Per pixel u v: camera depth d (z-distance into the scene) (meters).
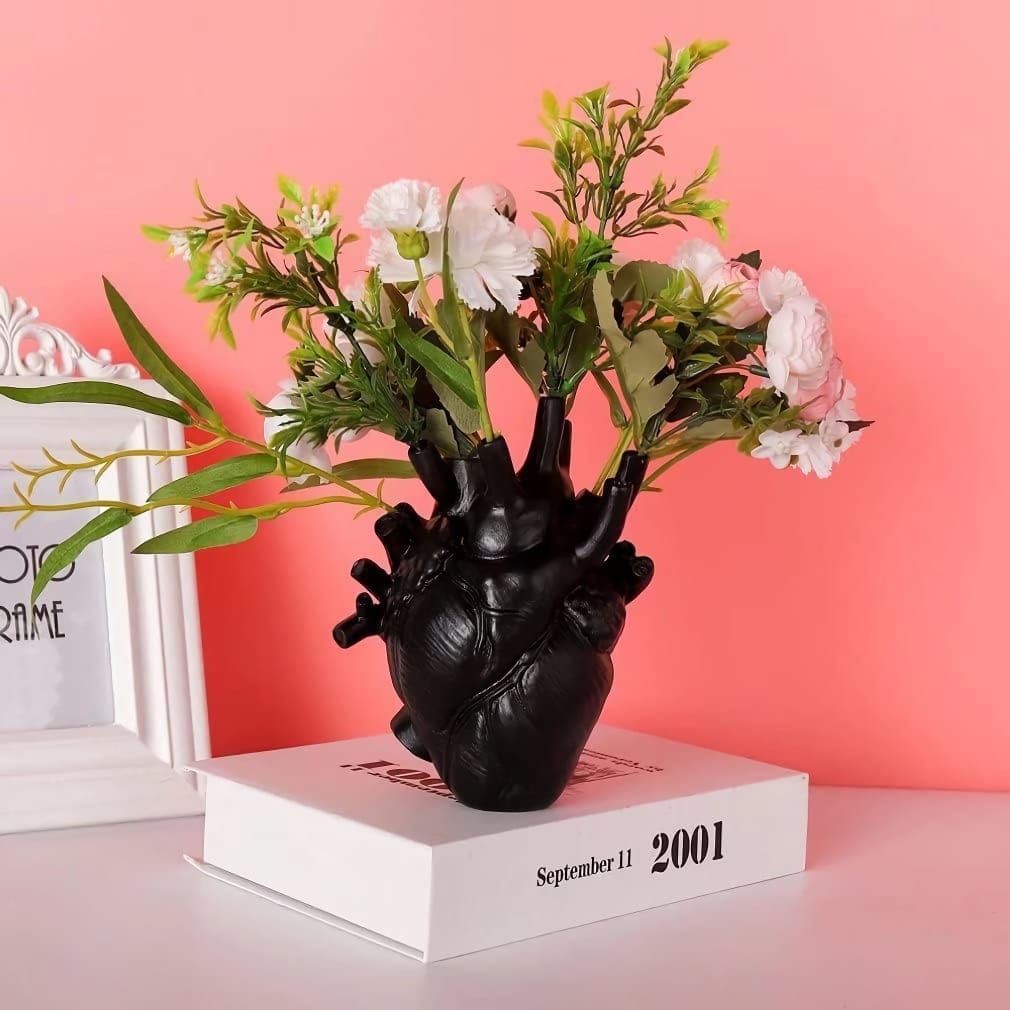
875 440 1.26
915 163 1.24
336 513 1.29
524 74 1.27
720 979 0.76
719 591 1.29
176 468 1.16
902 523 1.27
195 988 0.74
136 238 1.23
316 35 1.26
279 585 1.28
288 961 0.78
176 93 1.24
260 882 0.90
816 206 1.26
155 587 1.13
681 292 0.83
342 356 0.84
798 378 0.81
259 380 1.26
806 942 0.82
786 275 0.84
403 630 0.85
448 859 0.77
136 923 0.84
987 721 1.26
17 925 0.84
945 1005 0.73
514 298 0.79
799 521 1.28
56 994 0.73
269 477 1.27
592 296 0.86
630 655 1.30
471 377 0.82
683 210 0.87
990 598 1.26
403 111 1.27
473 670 0.82
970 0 1.23
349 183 1.26
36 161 1.21
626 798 0.88
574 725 0.84
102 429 1.12
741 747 1.30
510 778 0.84
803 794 0.96
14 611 1.08
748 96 1.26
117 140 1.22
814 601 1.28
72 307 1.22
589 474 1.30
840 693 1.28
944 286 1.25
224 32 1.24
